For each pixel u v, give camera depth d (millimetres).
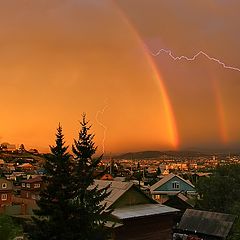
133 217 30328
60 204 20484
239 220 35969
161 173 147250
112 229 24984
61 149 21094
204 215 40281
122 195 32656
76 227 20609
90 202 22078
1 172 118750
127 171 144125
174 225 44219
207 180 54031
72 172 22016
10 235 22484
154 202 35188
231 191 51281
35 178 75750
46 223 20219
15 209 55000
